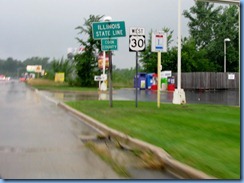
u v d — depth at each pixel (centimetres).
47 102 2450
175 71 5181
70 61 6384
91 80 4853
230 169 686
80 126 1331
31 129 1251
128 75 6881
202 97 2998
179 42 2092
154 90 4306
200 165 712
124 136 1025
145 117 1428
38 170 730
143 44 1847
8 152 887
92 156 851
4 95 3262
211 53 6388
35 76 10900
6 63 17500
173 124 1231
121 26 1889
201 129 1116
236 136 996
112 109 1759
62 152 891
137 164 780
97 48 4784
